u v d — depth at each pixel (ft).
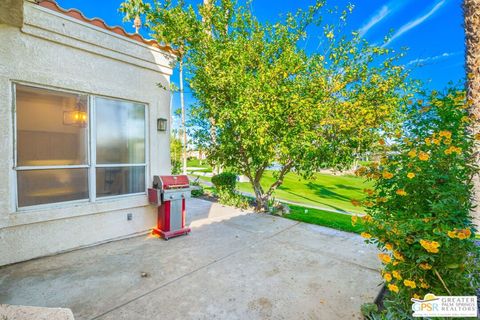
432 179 6.89
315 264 11.73
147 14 17.06
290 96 18.15
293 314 8.08
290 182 56.44
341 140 18.90
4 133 10.78
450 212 6.49
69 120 12.89
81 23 12.82
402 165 7.66
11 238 11.04
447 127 7.57
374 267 11.47
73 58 12.69
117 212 14.60
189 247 13.65
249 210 23.21
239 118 18.22
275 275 10.61
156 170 16.40
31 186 11.64
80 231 13.12
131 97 15.11
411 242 6.68
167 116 17.16
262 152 19.34
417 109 8.48
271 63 21.13
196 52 18.98
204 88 19.38
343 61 18.86
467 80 17.22
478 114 16.34
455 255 6.46
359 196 43.57
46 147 12.16
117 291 9.18
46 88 11.96
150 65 16.03
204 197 30.04
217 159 23.82
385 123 17.24
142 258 12.09
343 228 17.44
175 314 7.94
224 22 20.03
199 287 9.55
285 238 15.39
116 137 14.69
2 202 10.71
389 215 7.42
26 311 5.90
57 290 9.18
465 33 17.67
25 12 11.04
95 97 13.73
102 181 14.08
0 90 10.64
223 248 13.58
